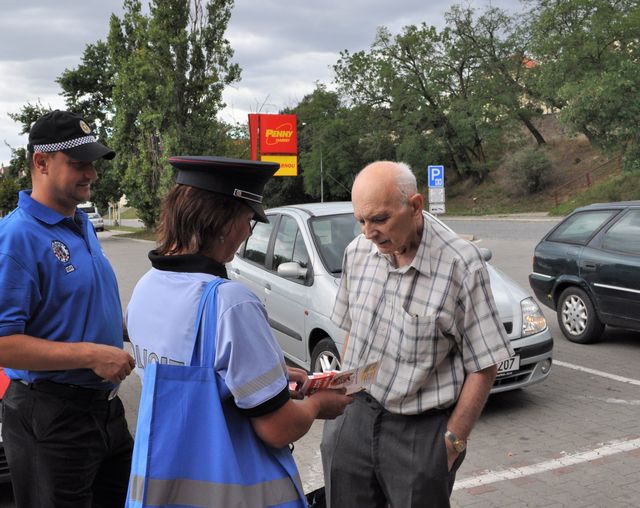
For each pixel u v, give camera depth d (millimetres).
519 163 39188
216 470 1586
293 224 6094
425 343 2201
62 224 2414
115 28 33656
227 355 1596
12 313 2168
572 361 6605
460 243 2256
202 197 1729
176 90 31750
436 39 41844
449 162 45844
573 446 4438
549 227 26250
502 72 40750
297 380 1963
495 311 2201
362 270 2441
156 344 1697
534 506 3617
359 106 45094
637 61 31141
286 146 24359
